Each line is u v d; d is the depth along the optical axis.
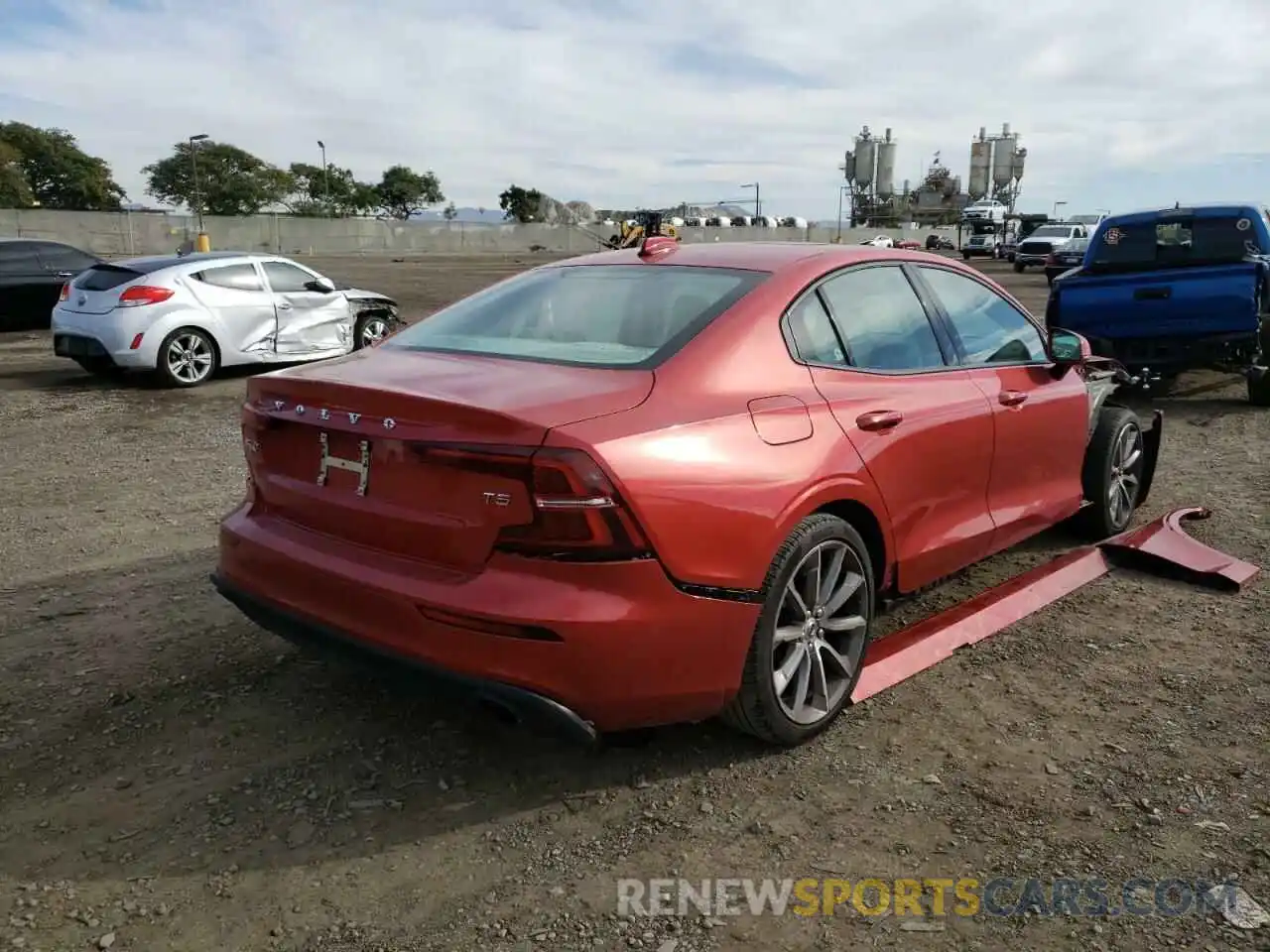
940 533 4.06
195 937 2.52
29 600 4.70
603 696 2.85
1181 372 10.95
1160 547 5.16
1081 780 3.19
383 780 3.20
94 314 10.90
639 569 2.82
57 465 7.49
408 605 2.88
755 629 3.12
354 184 103.38
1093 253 10.68
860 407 3.59
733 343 3.32
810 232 61.41
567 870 2.77
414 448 2.88
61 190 94.12
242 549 3.42
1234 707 3.66
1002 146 94.31
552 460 2.71
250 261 11.92
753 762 3.31
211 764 3.29
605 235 60.78
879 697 3.75
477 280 29.73
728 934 2.53
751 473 3.09
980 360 4.46
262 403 3.39
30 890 2.68
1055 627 4.39
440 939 2.51
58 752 3.36
